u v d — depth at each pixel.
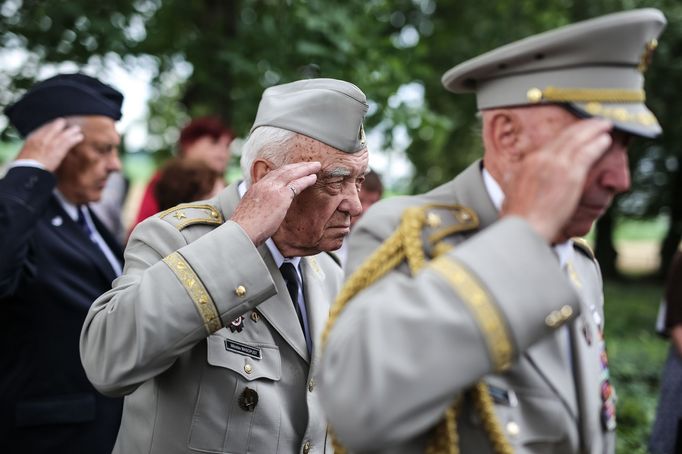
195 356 1.78
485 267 1.14
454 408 1.25
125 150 7.62
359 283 1.31
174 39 7.05
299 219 1.84
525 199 1.19
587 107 1.22
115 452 1.93
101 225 2.87
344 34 6.11
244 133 6.96
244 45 6.57
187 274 1.67
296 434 1.85
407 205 1.42
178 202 3.42
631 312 13.23
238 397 1.77
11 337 2.41
